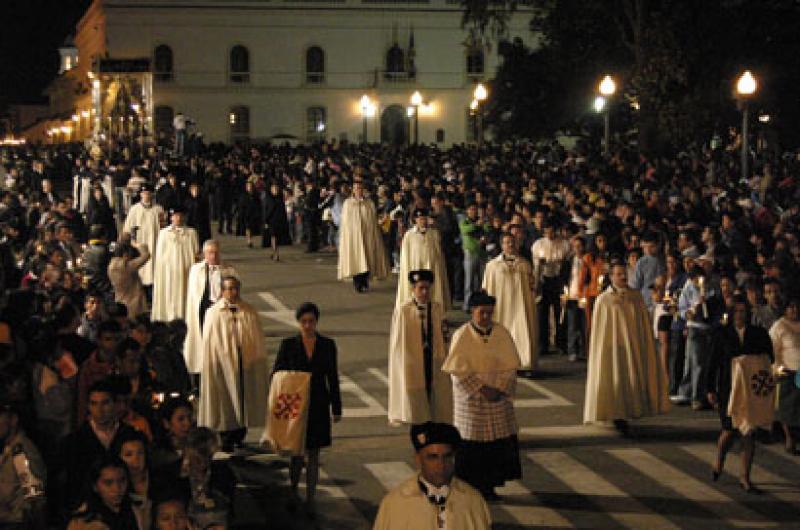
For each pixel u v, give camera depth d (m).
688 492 11.69
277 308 23.25
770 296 14.35
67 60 124.38
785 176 31.41
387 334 20.55
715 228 17.61
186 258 19.56
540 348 19.02
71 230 20.31
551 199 23.52
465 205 25.28
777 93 41.22
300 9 85.44
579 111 54.22
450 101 87.50
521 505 11.27
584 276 17.98
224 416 12.66
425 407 12.52
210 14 84.69
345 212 25.22
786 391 12.99
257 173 36.22
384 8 86.00
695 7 40.59
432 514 6.54
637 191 27.69
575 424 14.55
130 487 7.58
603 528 10.59
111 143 54.72
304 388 10.85
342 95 86.88
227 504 8.28
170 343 12.38
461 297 23.59
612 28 44.25
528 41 85.44
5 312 12.49
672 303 15.90
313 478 10.99
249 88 85.75
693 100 40.31
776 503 11.30
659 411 13.96
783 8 42.19
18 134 139.75
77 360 11.12
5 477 8.71
